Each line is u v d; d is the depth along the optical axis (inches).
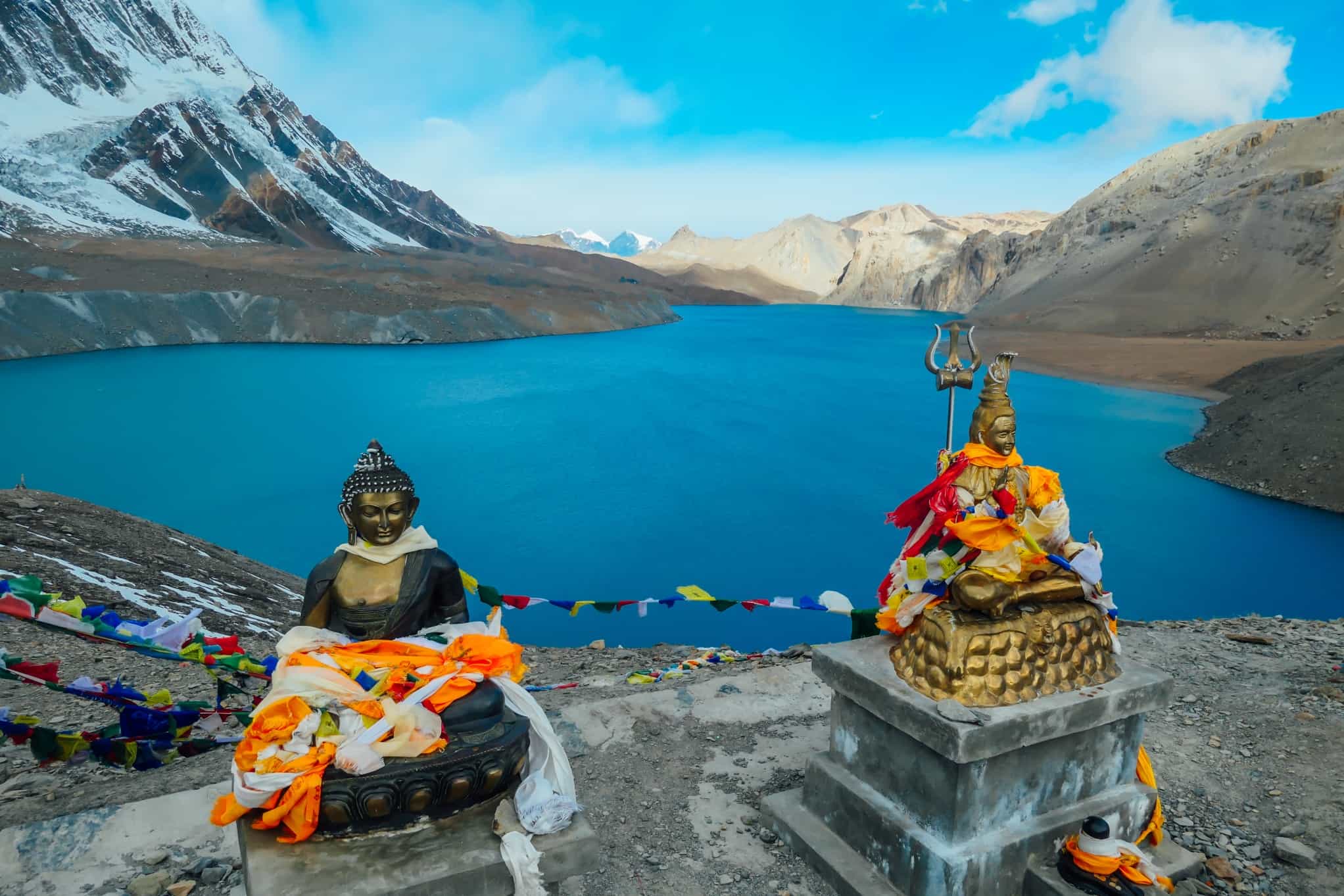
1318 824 207.6
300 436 2486.5
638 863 202.7
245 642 500.7
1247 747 247.0
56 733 198.7
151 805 208.8
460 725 161.0
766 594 1280.8
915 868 179.6
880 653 206.2
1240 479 1916.8
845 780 203.2
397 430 2598.4
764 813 219.3
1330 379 2137.1
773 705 287.9
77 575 517.0
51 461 2124.8
